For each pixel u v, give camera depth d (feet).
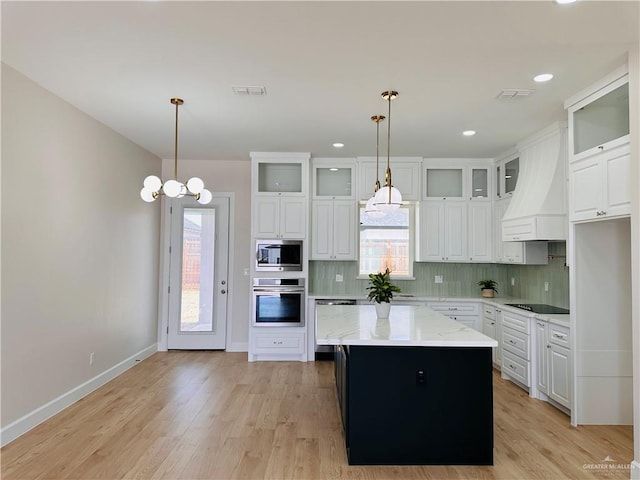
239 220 20.24
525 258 16.38
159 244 20.04
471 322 18.54
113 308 15.61
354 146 17.37
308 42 8.87
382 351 9.73
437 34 8.50
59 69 10.28
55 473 8.91
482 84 10.94
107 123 14.55
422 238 19.45
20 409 10.75
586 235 11.89
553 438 10.89
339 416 12.24
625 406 11.80
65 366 12.67
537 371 13.97
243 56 9.52
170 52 9.36
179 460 9.55
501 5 7.48
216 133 15.64
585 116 11.54
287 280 18.69
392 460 9.55
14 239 10.48
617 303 11.87
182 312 20.13
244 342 20.11
